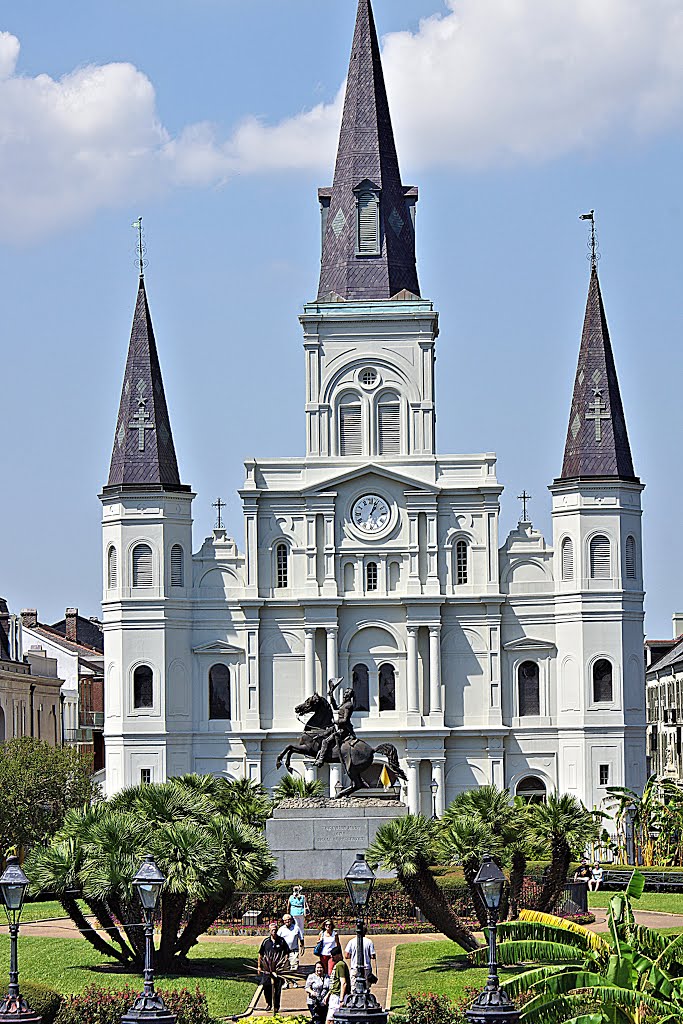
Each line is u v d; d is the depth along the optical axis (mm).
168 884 52688
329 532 117875
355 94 123812
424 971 54844
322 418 119125
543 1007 43844
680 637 160125
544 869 71000
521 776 116312
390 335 119688
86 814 55938
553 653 117062
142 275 120875
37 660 143875
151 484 117000
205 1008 49094
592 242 119312
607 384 117625
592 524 116062
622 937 47719
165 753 116062
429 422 119000
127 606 116750
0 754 107438
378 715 117062
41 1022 47062
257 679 117188
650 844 102500
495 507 117250
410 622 116562
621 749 115000
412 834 54594
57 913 75438
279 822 70688
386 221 121812
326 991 48688
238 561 118062
